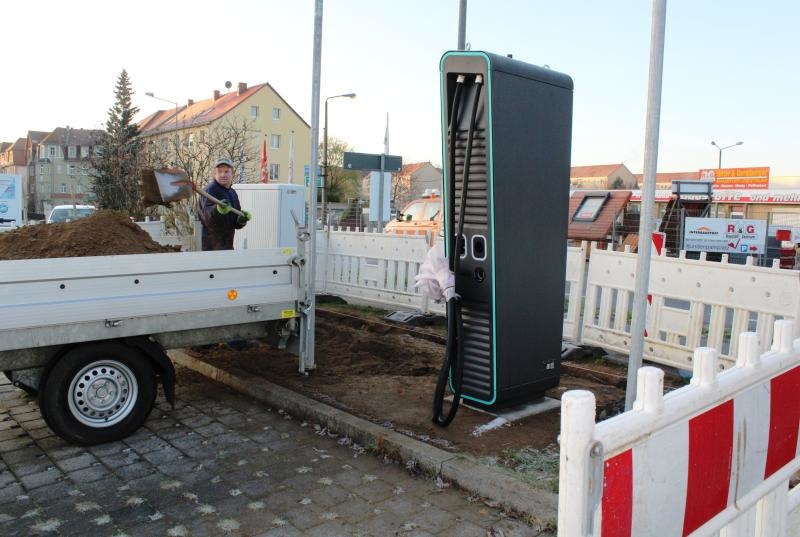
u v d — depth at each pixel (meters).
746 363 2.44
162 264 4.85
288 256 5.65
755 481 2.54
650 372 1.95
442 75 4.73
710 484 2.25
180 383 6.29
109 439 4.72
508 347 4.81
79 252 5.25
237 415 5.39
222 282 5.22
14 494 3.95
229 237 6.78
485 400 4.86
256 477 4.20
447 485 4.04
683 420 2.09
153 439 4.84
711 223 18.88
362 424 4.79
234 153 21.81
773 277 5.45
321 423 5.05
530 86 4.70
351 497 3.91
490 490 3.82
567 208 5.11
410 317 8.80
